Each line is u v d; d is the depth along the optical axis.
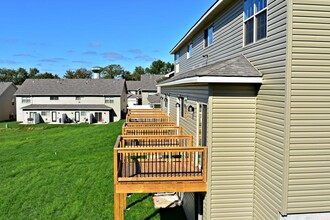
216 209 6.56
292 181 5.29
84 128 30.45
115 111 41.31
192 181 6.75
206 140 7.18
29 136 26.83
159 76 55.34
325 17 5.13
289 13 5.07
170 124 13.09
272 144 5.72
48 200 10.91
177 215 9.67
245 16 7.29
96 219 9.32
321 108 5.25
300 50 5.14
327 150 5.32
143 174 7.17
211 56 10.57
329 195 5.37
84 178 13.32
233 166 6.53
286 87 5.17
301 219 5.35
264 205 6.05
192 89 8.80
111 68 93.44
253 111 6.51
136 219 9.38
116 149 6.71
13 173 14.32
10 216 9.65
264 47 6.10
